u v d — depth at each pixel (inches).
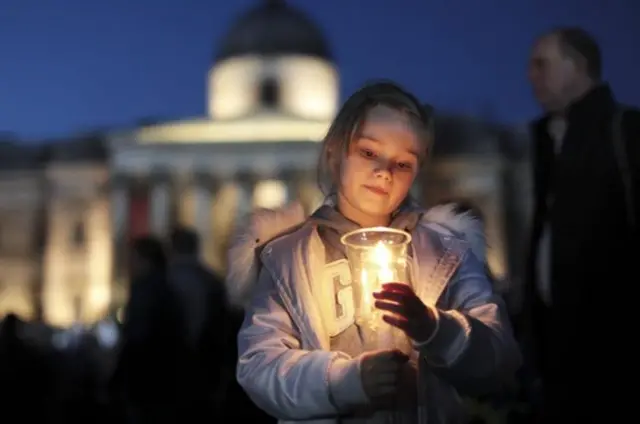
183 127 2240.4
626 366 201.9
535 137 243.8
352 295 123.6
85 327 873.5
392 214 137.0
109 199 2347.4
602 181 207.3
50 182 2482.8
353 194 131.2
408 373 123.8
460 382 119.8
